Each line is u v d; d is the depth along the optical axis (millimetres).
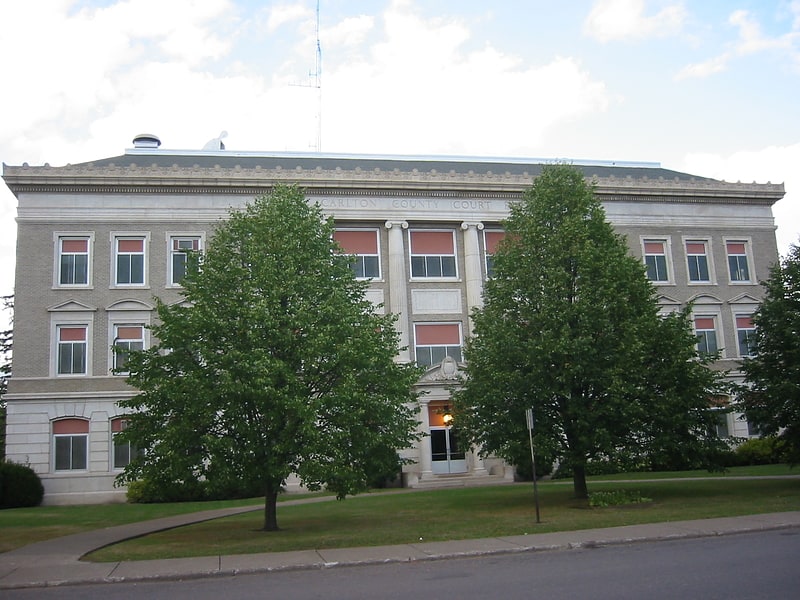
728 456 40188
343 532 19578
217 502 32281
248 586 12758
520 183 42875
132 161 42375
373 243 41562
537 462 25219
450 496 30297
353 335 21156
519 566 13555
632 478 36375
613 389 23438
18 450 35344
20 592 12859
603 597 10250
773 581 10836
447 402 39375
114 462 36094
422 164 47469
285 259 21703
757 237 46844
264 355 19406
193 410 19250
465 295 42000
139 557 16172
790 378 27172
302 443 19969
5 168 37062
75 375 36438
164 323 21438
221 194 39344
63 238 37781
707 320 45125
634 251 44562
